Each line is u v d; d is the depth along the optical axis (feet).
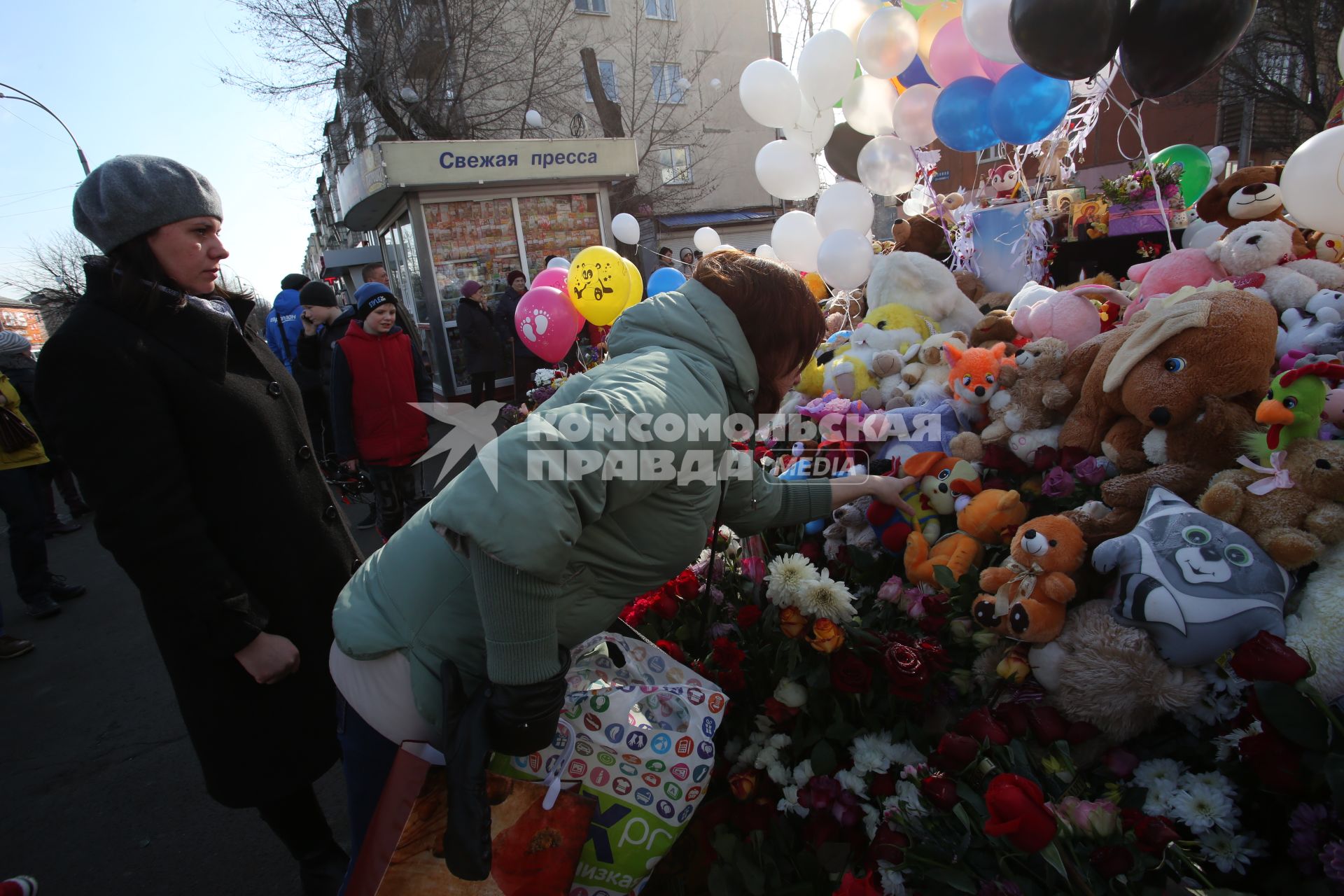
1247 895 3.15
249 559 5.09
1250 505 4.16
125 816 8.23
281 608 5.24
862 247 8.90
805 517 5.38
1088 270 9.75
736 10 71.15
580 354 18.29
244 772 5.32
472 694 3.61
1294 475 4.04
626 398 3.37
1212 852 3.60
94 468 4.41
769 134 75.82
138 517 4.46
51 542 19.70
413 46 43.47
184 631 4.75
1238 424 4.42
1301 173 5.52
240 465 4.97
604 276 14.08
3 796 8.80
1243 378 4.45
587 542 3.61
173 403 4.72
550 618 3.33
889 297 8.21
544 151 29.17
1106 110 9.17
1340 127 5.41
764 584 6.15
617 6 64.64
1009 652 4.56
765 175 10.87
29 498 13.92
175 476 4.59
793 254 10.76
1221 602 3.85
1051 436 5.67
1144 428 4.95
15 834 8.12
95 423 4.37
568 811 3.87
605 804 4.07
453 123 46.44
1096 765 4.36
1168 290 6.41
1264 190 6.60
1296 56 36.73
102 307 4.59
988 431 5.95
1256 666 3.45
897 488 5.79
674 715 4.37
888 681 4.95
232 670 5.15
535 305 14.82
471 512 3.07
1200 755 4.09
